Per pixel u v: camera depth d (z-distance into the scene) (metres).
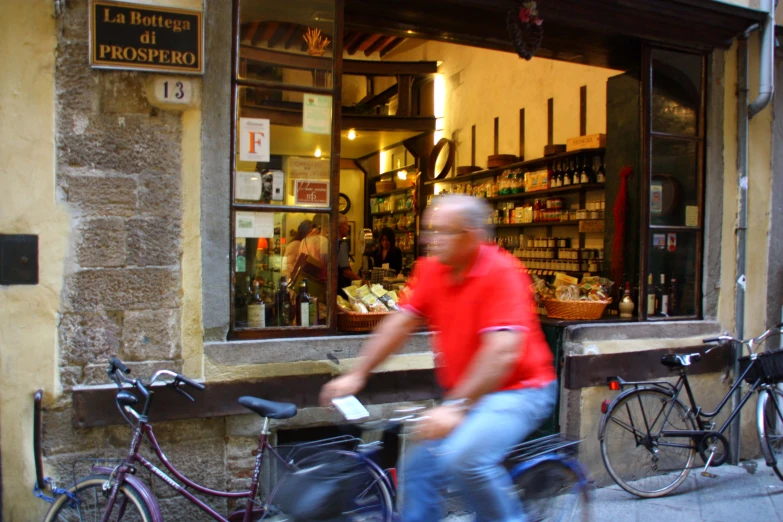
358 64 8.13
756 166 4.56
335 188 3.37
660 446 3.82
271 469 2.78
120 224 2.90
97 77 2.85
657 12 3.92
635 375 4.10
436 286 2.38
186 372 3.00
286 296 3.28
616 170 4.63
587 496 2.63
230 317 3.12
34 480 2.82
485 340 2.14
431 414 2.19
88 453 2.88
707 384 4.39
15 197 2.76
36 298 2.80
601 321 4.13
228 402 3.05
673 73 4.27
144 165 2.93
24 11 2.75
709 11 4.06
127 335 2.92
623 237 4.54
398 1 3.50
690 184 4.39
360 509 2.66
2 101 2.73
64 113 2.81
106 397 2.87
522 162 6.40
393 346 2.44
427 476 2.31
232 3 3.07
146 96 2.92
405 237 9.18
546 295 4.37
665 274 4.32
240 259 3.17
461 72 8.00
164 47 2.91
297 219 3.29
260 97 3.18
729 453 4.32
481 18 3.79
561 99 6.17
